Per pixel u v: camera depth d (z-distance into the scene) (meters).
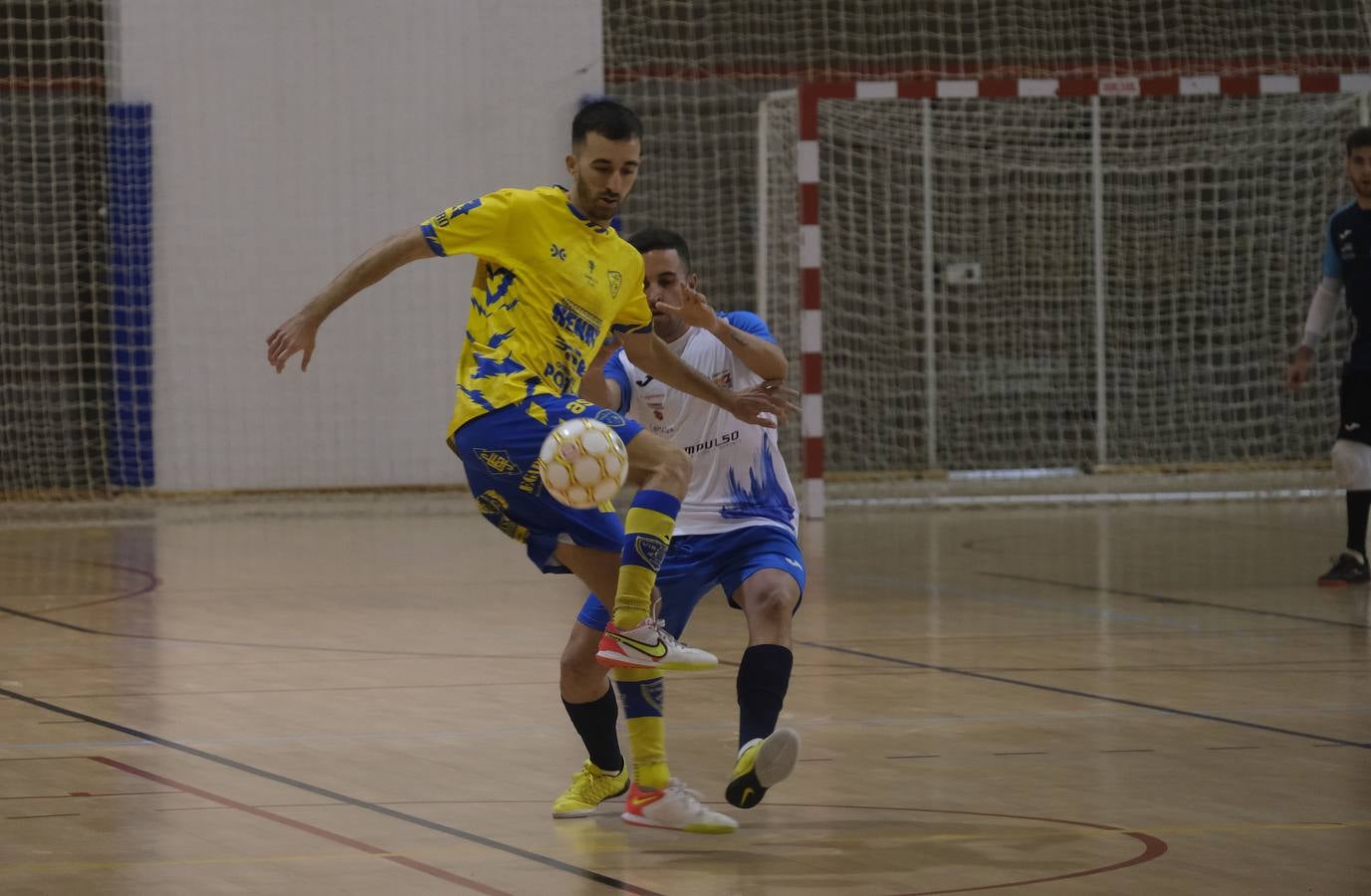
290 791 6.57
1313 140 24.52
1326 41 23.91
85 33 21.58
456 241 5.76
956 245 24.84
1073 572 14.42
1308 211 24.64
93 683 9.11
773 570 6.48
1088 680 9.29
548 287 5.84
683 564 6.68
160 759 7.17
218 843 5.71
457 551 16.31
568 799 6.30
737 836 5.94
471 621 11.62
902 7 24.31
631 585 5.66
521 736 7.75
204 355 22.03
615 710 6.42
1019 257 24.95
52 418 22.06
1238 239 25.06
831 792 6.63
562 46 22.55
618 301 6.04
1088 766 7.11
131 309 21.77
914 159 24.48
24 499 21.80
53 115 21.81
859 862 5.55
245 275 22.08
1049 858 5.58
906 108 24.34
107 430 22.03
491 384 5.81
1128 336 25.16
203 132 21.84
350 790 6.61
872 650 10.33
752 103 23.70
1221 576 14.13
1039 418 25.25
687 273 6.82
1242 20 24.73
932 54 24.27
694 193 23.62
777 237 21.39
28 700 8.59
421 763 7.16
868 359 24.75
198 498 21.95
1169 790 6.62
